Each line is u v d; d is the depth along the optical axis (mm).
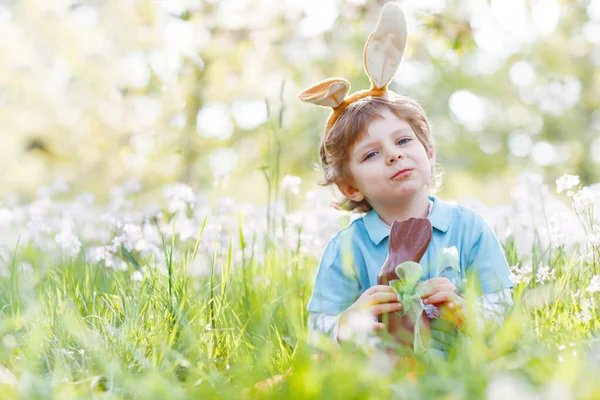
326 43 8812
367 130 2787
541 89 19234
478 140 20391
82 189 12594
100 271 3602
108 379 2211
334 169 2943
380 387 1742
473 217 2900
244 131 11164
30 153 13469
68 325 2500
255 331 2762
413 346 2410
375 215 2910
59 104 12625
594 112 19047
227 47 8383
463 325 2410
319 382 1728
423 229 2543
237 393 1944
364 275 2873
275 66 8906
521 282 2592
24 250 4496
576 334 2254
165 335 2553
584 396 1536
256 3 8234
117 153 11352
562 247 3133
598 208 2984
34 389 1955
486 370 1844
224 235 4043
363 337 2119
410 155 2764
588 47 17109
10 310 3045
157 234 3891
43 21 11094
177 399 1855
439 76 18922
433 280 2525
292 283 3123
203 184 11336
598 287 2533
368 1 6363
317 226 4469
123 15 9070
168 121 9836
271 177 3760
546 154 19578
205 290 3008
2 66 12047
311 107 14055
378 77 2900
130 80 9555
